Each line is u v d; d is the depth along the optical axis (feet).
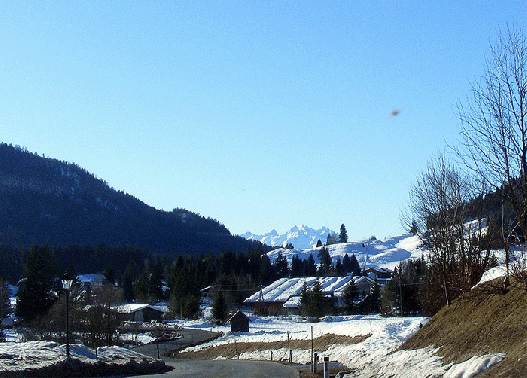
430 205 115.34
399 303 261.65
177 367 124.16
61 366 84.02
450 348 65.05
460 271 107.34
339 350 117.50
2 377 74.18
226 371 105.70
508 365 47.21
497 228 100.01
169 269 560.61
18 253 649.20
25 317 260.42
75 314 188.44
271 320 298.76
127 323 277.44
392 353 84.12
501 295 69.05
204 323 298.76
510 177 62.80
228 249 537.24
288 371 102.27
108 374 93.56
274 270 573.33
